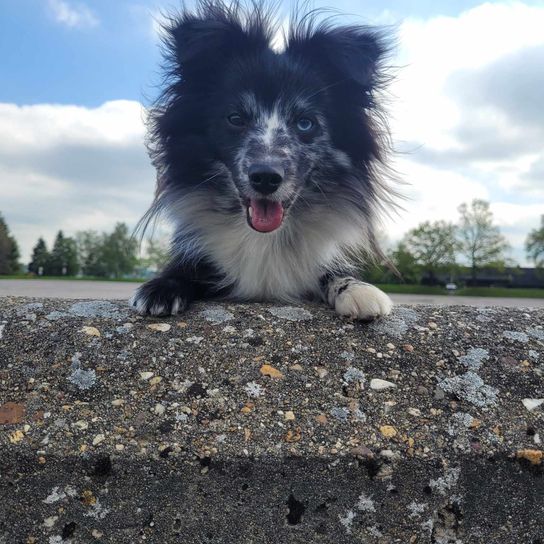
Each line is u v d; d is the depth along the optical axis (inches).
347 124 17.0
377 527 8.7
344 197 16.8
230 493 8.6
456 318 12.1
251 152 14.9
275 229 14.6
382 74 17.5
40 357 10.0
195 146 16.2
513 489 8.9
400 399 9.7
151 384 9.6
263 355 10.3
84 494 8.5
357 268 17.2
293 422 9.1
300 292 16.0
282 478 8.6
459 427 9.3
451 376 10.2
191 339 10.6
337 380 10.0
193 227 16.1
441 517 8.8
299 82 15.9
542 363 10.6
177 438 8.7
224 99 15.9
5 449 8.5
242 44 16.3
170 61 16.6
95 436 8.7
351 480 8.7
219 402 9.4
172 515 8.6
